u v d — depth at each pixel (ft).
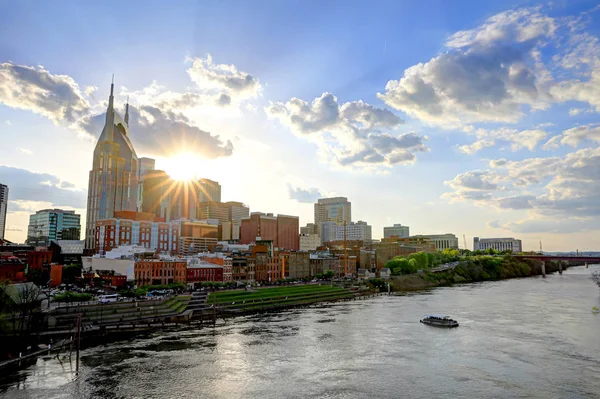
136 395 231.91
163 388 241.76
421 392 235.81
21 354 303.27
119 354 307.99
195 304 502.79
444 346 332.39
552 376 259.39
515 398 226.58
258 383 249.96
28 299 365.20
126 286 546.67
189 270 618.85
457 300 621.31
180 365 282.77
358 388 241.96
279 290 629.10
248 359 296.92
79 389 239.71
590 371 267.80
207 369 274.77
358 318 463.83
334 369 275.80
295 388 242.37
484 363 286.66
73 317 383.65
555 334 369.30
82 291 519.60
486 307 538.47
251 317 474.08
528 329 391.45
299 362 290.97
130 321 400.67
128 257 599.57
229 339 357.00
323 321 445.37
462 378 257.34
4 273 497.05
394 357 302.66
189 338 360.69
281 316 481.05
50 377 258.98
